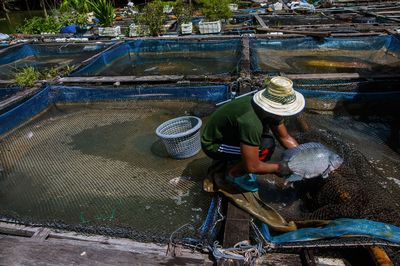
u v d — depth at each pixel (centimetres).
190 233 280
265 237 238
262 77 525
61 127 495
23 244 235
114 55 788
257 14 1216
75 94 550
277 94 219
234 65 716
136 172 377
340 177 285
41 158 418
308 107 476
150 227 295
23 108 495
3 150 436
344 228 224
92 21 1173
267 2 1577
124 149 427
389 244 212
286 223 258
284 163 256
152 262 218
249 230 243
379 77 502
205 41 812
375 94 461
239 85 498
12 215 319
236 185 273
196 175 362
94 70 697
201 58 796
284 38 788
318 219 269
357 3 1416
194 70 704
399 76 496
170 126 395
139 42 841
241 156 253
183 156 388
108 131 477
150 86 529
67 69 633
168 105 534
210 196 329
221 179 285
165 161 393
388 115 462
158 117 508
